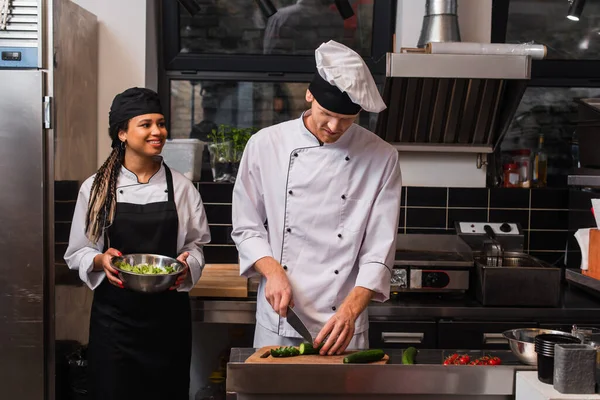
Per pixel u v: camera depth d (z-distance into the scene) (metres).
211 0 3.71
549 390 1.63
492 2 3.73
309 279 2.22
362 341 2.27
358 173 2.22
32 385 2.96
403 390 1.76
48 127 2.90
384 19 3.72
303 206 2.22
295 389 1.75
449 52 3.10
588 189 3.38
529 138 3.87
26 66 2.89
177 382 2.73
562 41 3.80
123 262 2.55
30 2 2.88
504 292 3.04
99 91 3.48
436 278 3.13
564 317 3.04
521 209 3.61
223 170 3.61
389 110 3.40
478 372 1.76
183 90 3.82
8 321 2.95
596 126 3.06
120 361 2.64
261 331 2.30
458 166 3.61
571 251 3.56
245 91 3.83
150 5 3.62
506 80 3.31
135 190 2.70
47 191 2.94
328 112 2.00
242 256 2.23
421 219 3.61
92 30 3.38
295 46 3.78
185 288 2.69
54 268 2.96
